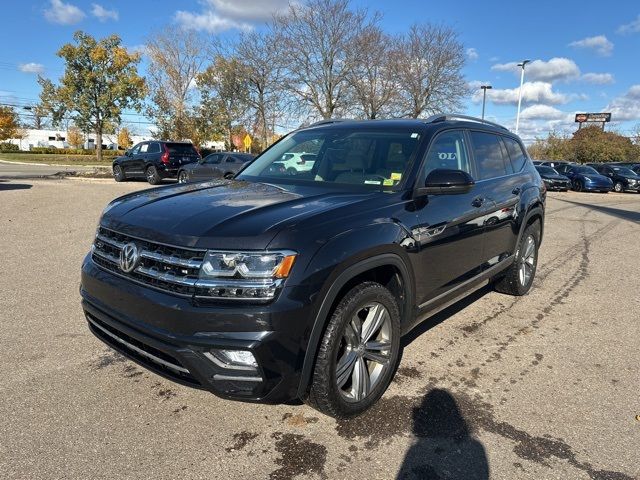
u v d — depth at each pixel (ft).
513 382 11.55
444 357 12.82
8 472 8.02
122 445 8.83
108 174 82.02
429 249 11.23
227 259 7.95
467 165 13.92
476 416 10.06
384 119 14.15
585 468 8.52
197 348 7.94
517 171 17.20
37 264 20.88
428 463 8.57
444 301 12.52
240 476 8.14
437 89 112.06
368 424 9.68
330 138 13.47
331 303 8.60
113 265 9.43
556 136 189.16
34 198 43.73
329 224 8.95
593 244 30.17
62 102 145.79
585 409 10.43
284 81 112.47
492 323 15.39
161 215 9.26
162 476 8.07
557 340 14.15
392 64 107.34
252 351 7.83
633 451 9.01
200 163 62.39
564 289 19.52
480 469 8.43
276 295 7.96
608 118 221.25
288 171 13.03
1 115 206.80
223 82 130.21
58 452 8.58
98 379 11.15
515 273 17.25
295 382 8.37
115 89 142.61
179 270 8.27
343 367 9.35
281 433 9.34
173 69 142.31
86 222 31.48
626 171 94.89
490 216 14.23
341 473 8.27
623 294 18.97
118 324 9.04
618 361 12.84
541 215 18.47
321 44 106.63
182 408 10.08
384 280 10.79
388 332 10.27
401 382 11.40
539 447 9.07
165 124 147.64
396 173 11.51
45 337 13.30
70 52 139.13
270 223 8.46
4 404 10.02
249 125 136.67
